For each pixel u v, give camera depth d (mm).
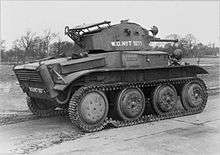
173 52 14047
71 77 10992
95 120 11406
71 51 13703
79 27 13531
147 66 13008
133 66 12719
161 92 13258
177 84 14156
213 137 10273
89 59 11938
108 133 11062
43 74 11102
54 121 13023
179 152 8820
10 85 21188
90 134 10977
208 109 15195
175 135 10562
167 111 13508
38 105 13938
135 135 10688
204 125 11969
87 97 11289
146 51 13789
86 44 13453
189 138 10180
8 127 12031
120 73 12203
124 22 13750
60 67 11383
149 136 10516
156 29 14719
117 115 12297
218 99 17875
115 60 12484
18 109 15266
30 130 11570
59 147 9477
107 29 13258
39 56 27750
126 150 9062
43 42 28422
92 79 11680
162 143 9672
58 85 11086
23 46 28625
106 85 11633
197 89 14438
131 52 12859
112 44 13219
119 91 12211
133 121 12391
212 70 30469
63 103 11516
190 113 13977
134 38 13891
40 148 9406
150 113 13883
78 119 11039
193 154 8648
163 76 13555
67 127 12008
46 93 11625
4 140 10273
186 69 14273
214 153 8719
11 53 30047
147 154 8695
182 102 14195
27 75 12016
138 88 12641
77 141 10094
